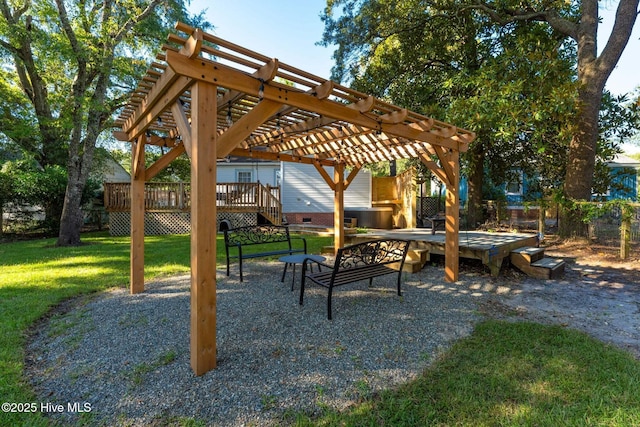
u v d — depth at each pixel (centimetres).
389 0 907
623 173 820
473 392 198
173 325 304
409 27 934
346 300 378
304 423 174
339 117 299
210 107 220
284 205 1355
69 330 296
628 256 588
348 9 1022
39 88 1163
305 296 393
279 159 613
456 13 856
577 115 675
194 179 217
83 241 946
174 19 1142
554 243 720
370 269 380
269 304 363
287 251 531
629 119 784
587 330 296
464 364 230
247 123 243
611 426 166
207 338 224
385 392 200
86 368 231
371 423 173
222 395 199
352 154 636
